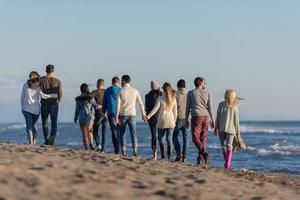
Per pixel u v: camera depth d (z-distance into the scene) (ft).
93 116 87.92
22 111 84.12
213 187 46.50
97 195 37.04
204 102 76.48
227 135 75.05
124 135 82.23
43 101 84.38
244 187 49.65
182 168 58.95
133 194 38.65
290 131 472.03
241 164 132.57
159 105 80.48
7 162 45.50
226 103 75.15
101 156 61.67
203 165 71.46
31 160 48.98
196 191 42.88
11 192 35.06
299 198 47.91
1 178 38.96
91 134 88.28
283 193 49.88
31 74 84.58
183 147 81.56
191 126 76.89
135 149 82.58
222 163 131.85
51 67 84.84
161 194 39.73
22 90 84.38
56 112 84.99
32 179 39.68
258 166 125.90
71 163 50.08
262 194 47.06
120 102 81.35
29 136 84.43
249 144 254.68
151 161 63.62
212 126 76.54
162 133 81.25
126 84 81.82
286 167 121.60
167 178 47.65
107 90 82.94
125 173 47.24
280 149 194.80
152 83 84.89
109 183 41.63
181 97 81.20
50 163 48.03
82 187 39.06
